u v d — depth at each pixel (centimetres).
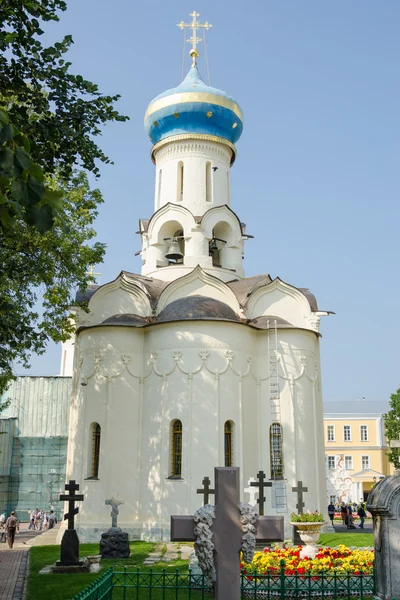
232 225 3481
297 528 1927
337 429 6962
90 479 2773
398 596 1155
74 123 1272
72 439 2977
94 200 2639
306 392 2953
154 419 2808
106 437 2806
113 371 2892
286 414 2886
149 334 2942
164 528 2630
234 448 2741
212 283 3066
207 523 966
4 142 543
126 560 1994
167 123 3566
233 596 948
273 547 2020
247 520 971
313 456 2886
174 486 2661
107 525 2702
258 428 2888
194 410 2723
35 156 1227
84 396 2909
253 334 3002
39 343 2280
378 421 6919
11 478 4169
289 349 2972
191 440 2691
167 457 2712
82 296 3114
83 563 1803
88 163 1345
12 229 577
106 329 2948
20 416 4262
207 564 963
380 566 1195
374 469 6806
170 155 3588
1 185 566
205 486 2098
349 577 1223
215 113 3516
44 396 4306
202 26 3906
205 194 3512
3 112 523
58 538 2806
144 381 2908
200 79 3744
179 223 3403
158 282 3269
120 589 1421
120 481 2772
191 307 2877
